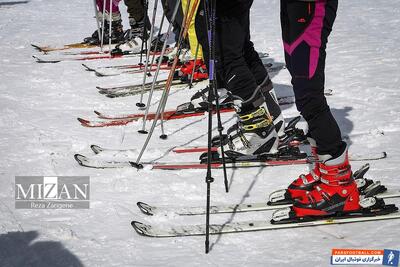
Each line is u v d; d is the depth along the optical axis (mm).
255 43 20875
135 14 20016
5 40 23312
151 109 13023
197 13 8469
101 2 21516
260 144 8977
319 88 6680
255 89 8703
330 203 6820
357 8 28531
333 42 19922
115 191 8203
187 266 5996
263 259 6094
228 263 6039
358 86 13898
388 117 11383
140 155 9055
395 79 14445
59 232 6770
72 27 27391
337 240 6430
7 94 14195
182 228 6867
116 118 12180
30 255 6266
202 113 12336
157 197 7977
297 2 6621
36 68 17547
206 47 8562
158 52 19828
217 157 9000
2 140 10594
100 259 6191
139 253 6328
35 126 11570
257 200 7773
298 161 9008
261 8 31547
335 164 6719
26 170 9031
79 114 12641
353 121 11273
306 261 5969
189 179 8578
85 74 16797
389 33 21344
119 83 15617
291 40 6781
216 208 7426
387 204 7215
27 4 37562
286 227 6820
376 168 8711
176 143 10477
